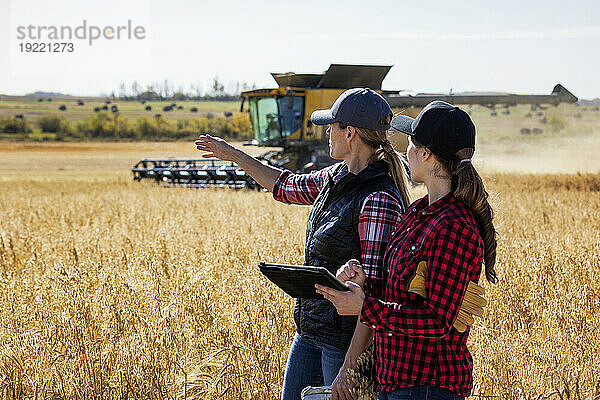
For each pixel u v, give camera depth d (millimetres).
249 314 5527
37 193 25172
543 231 11203
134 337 4922
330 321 3480
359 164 3494
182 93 162375
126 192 22719
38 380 4461
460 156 2848
